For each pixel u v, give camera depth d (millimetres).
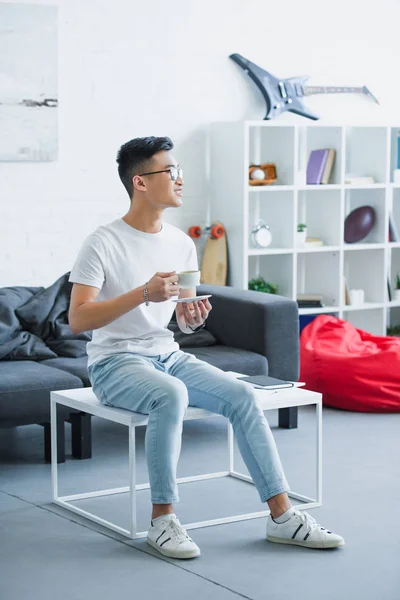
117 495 3727
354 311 6688
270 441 3209
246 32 6059
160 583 2861
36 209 5375
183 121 5875
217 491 3770
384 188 6426
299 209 6508
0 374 4180
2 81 5148
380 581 2857
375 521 3391
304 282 6523
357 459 4191
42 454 4316
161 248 3457
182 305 3561
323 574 2914
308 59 6324
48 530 3334
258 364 4734
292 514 3168
